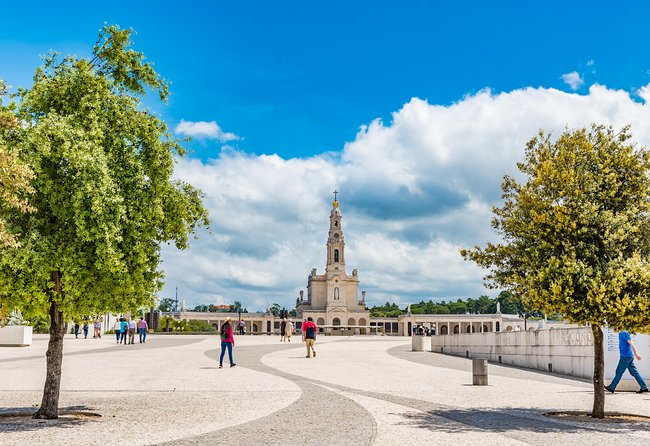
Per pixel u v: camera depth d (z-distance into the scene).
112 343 51.41
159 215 14.39
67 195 13.15
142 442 11.25
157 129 15.08
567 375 27.11
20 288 13.02
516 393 19.55
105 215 13.09
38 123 13.25
